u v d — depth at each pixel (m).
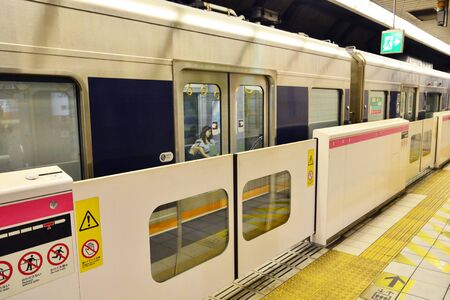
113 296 1.99
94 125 2.67
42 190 1.52
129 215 2.01
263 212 3.56
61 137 2.58
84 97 2.61
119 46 2.79
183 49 3.27
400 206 5.32
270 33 4.29
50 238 1.57
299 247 3.78
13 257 1.47
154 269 2.45
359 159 4.20
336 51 5.65
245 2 6.85
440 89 12.31
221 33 3.63
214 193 2.95
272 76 4.33
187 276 2.42
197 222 3.15
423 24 10.95
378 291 2.95
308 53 4.95
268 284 3.04
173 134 3.23
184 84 3.36
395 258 3.55
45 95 2.48
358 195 4.29
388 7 9.13
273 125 4.43
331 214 3.77
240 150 4.11
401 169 5.59
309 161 3.52
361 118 6.58
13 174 1.68
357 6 7.62
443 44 14.64
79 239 1.80
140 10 2.91
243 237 2.85
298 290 2.95
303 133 4.99
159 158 3.12
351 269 3.31
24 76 2.36
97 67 2.67
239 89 4.02
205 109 3.64
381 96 7.51
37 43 2.36
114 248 1.96
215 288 2.66
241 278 3.14
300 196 3.46
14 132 2.37
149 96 3.01
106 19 2.70
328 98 5.61
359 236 4.13
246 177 2.79
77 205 1.77
